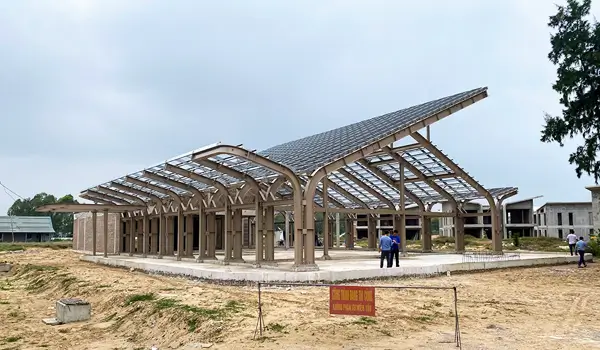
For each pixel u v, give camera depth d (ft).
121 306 47.93
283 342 31.22
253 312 39.11
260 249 67.87
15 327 43.83
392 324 35.76
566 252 117.19
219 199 77.66
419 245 173.47
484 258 87.25
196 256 91.35
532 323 37.06
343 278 57.82
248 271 58.70
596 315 40.37
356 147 71.67
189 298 45.32
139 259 89.97
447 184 102.68
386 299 45.93
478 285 57.57
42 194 406.41
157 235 104.01
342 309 31.17
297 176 61.98
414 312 40.09
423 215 100.07
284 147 110.93
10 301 60.13
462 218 107.86
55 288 66.85
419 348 29.66
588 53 94.68
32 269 89.30
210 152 60.13
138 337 38.32
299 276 55.16
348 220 125.90
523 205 202.39
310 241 61.57
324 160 68.18
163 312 40.98
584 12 97.40
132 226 107.76
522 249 141.18
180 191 87.86
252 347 30.40
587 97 97.45
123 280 63.57
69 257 125.29
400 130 79.30
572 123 99.96
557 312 41.45
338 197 117.19
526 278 65.62
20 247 182.60
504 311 41.52
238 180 73.61
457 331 30.78
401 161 92.99
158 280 63.57
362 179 103.81
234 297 45.73
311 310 40.04
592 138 99.76
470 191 103.35
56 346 36.78
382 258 63.93
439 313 40.09
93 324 44.14
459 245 107.04
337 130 109.91
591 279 64.85
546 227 209.67
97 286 60.23
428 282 59.82
